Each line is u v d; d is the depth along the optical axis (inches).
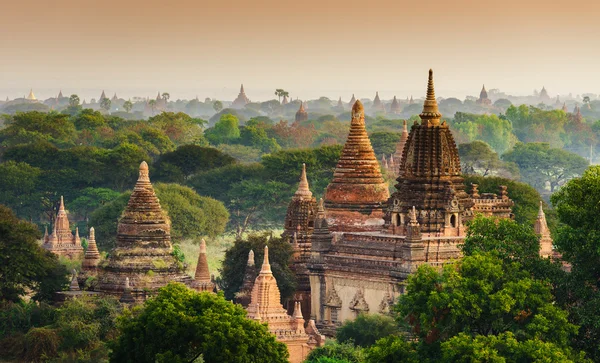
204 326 5595.5
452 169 7573.8
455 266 6033.5
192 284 7455.7
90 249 7854.3
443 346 5393.7
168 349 5639.8
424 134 7554.1
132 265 7381.9
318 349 6604.3
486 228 6082.7
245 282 7647.6
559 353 5319.9
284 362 5733.3
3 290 7416.3
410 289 5807.1
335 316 7411.4
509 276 5753.0
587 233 5782.5
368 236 7372.1
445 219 7406.5
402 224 7475.4
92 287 7485.2
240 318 5698.8
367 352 5738.2
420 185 7480.3
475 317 5595.5
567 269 7180.1
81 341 6737.2
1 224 7475.4
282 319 6840.6
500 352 5398.6
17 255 7436.0
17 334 6889.8
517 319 5639.8
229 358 5580.7
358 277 7283.5
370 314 7121.1
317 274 7470.5
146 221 7490.2
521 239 5989.2
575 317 5733.3
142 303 7214.6
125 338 5728.3
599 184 5871.1
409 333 6811.0
